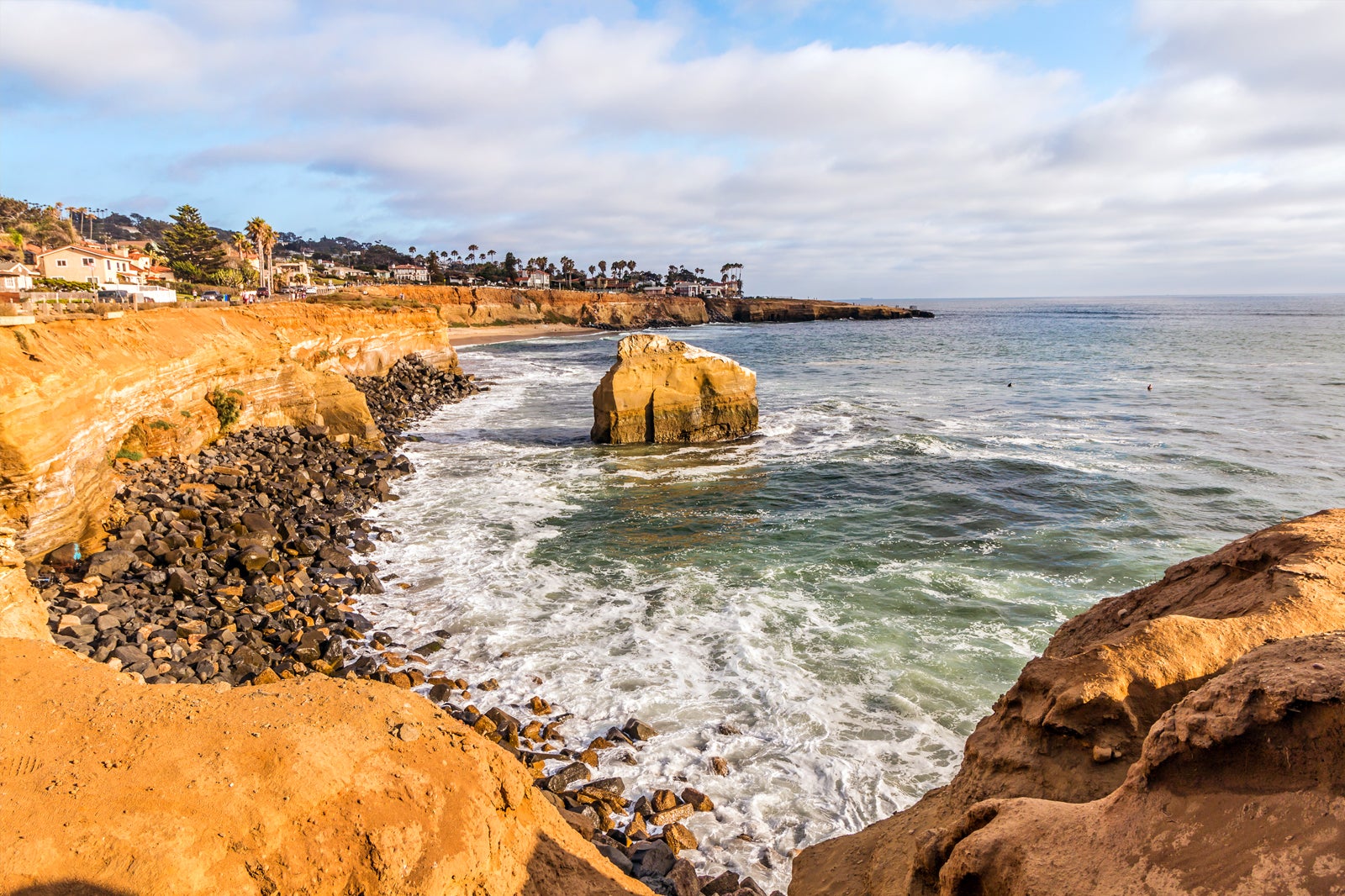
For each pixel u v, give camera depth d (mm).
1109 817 4012
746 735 10539
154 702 5781
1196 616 6047
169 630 12555
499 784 5902
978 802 5027
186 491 19812
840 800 9188
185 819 4832
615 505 22328
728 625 13938
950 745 10203
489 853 5449
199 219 92000
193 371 24688
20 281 43812
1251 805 3498
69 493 15133
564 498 23266
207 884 4656
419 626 14227
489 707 11320
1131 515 20188
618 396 30828
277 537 18344
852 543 18547
